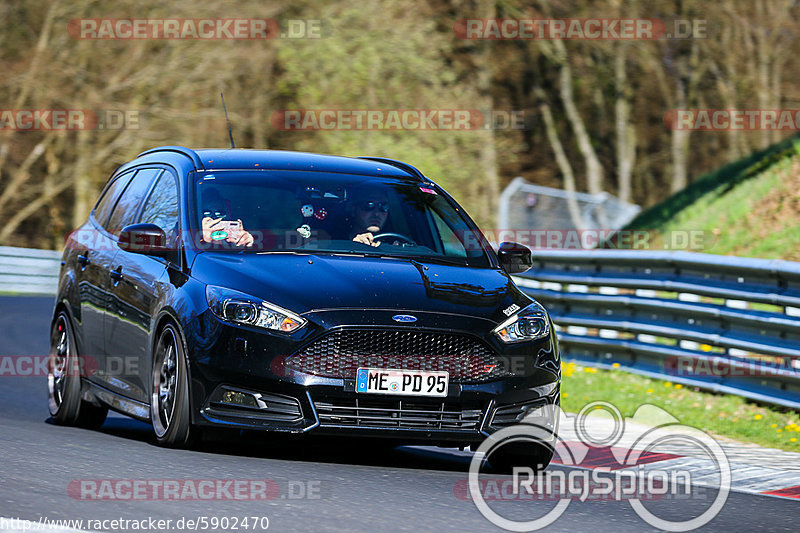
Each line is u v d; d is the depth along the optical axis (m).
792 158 59.88
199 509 16.25
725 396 34.66
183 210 24.08
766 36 141.00
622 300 39.12
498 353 21.62
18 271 82.38
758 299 34.12
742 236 56.25
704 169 143.62
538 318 22.75
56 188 114.94
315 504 17.17
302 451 23.48
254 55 113.62
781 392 32.59
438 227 25.48
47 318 60.84
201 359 21.09
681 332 36.59
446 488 19.62
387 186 26.06
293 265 22.45
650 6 137.88
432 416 21.23
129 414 23.81
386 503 17.69
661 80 142.38
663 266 38.25
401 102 119.06
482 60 127.62
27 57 111.81
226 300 21.27
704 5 140.38
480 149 121.00
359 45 118.38
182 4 112.69
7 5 111.81
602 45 140.38
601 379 38.50
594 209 127.06
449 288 22.56
